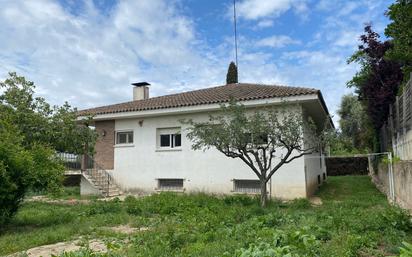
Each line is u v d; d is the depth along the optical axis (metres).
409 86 9.30
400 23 12.08
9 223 9.71
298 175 14.37
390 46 15.12
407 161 9.12
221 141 11.82
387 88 14.67
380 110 14.93
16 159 8.91
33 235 8.14
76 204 14.16
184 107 16.36
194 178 16.55
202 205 12.42
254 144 12.12
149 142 17.95
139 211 11.69
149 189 17.69
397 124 11.57
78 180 22.27
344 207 11.32
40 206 13.54
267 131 11.80
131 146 18.42
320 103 14.98
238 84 19.89
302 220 8.52
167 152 17.41
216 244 6.54
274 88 16.56
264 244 5.49
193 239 7.18
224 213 10.30
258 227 8.00
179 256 5.83
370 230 7.12
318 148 12.46
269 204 12.39
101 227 9.27
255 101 14.73
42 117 13.80
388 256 5.59
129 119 18.64
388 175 12.70
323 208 11.38
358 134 33.78
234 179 15.64
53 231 8.61
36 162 9.64
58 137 14.16
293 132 11.70
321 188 18.16
